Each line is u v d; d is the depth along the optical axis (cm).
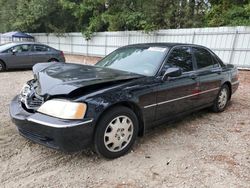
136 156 332
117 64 415
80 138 284
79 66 386
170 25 1541
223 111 546
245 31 1088
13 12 2592
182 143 375
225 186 272
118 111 316
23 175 283
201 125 455
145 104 346
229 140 391
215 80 488
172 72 364
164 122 398
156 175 290
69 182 273
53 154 330
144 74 371
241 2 1468
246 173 298
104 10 2028
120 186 268
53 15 2403
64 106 279
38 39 2569
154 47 423
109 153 316
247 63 1103
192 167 308
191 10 1557
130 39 1667
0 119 449
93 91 299
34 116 289
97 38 1953
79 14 2164
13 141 362
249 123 472
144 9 1681
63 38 2314
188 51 444
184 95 410
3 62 1084
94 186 267
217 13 1460
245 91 775
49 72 343
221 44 1177
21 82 848
